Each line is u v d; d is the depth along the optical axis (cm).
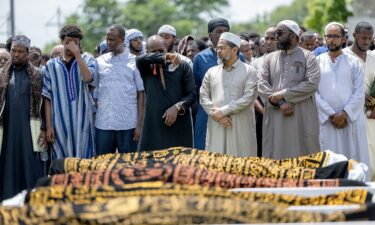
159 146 1065
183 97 1071
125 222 574
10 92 1076
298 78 1042
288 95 1033
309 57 1047
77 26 1098
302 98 1038
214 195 625
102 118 1134
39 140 1080
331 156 774
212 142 1062
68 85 1088
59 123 1084
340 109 1101
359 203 635
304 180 697
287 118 1039
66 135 1086
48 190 641
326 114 1098
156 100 1066
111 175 666
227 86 1053
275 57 1059
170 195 625
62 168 738
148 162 745
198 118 1151
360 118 1105
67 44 1086
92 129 1107
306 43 1365
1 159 1079
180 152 779
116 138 1139
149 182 645
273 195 636
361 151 1103
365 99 1161
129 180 662
